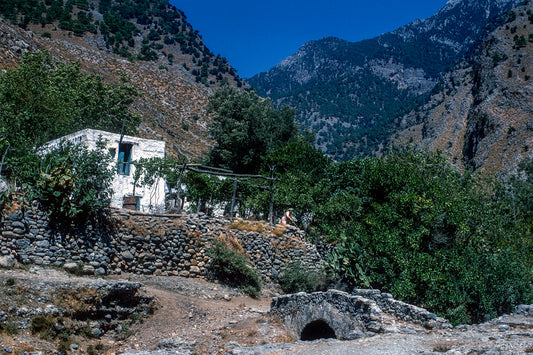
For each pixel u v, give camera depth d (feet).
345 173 104.47
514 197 132.05
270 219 82.84
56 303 42.50
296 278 72.02
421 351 32.86
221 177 101.04
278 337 46.75
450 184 91.04
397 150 104.63
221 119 175.32
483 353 30.42
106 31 587.68
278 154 120.78
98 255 56.03
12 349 35.24
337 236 76.89
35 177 53.21
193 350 42.93
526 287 67.26
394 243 67.62
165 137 282.77
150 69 520.01
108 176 60.13
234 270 67.31
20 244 50.03
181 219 67.00
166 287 58.59
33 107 104.22
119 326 47.11
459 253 69.62
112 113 154.61
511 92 542.16
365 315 42.11
